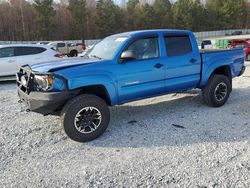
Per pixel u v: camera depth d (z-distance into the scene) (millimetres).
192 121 5215
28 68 4750
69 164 3709
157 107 6254
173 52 5355
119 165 3623
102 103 4520
